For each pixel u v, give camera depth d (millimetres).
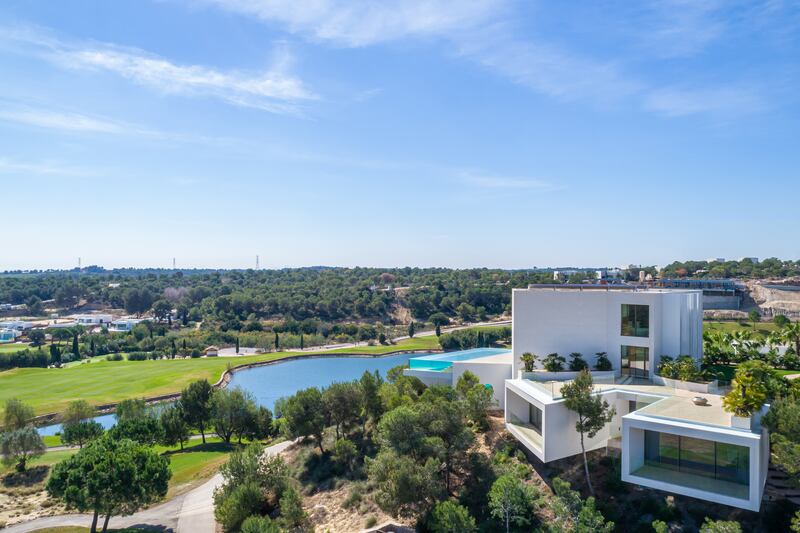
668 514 30453
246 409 70750
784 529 28016
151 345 166125
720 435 28172
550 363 45250
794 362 57500
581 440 34250
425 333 191875
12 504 47875
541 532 30531
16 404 68938
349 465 47000
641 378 43375
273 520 37094
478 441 43188
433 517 33031
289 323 191500
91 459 39781
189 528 41281
